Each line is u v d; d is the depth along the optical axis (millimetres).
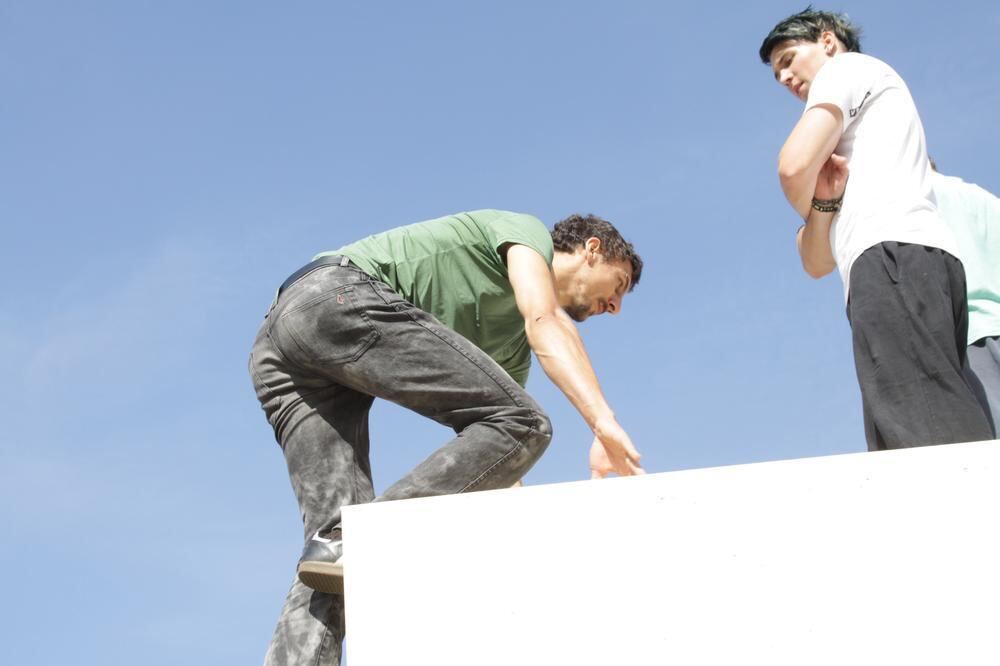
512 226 2830
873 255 2635
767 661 2006
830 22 3225
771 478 2115
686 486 2135
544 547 2137
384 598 2139
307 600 2580
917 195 2699
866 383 2562
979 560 2016
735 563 2074
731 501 2113
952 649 1972
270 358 2783
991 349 3143
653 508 2131
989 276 3242
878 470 2090
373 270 2736
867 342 2570
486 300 2840
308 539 2641
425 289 2787
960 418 2461
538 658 2066
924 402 2477
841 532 2064
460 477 2541
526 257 2775
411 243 2812
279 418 2789
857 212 2707
